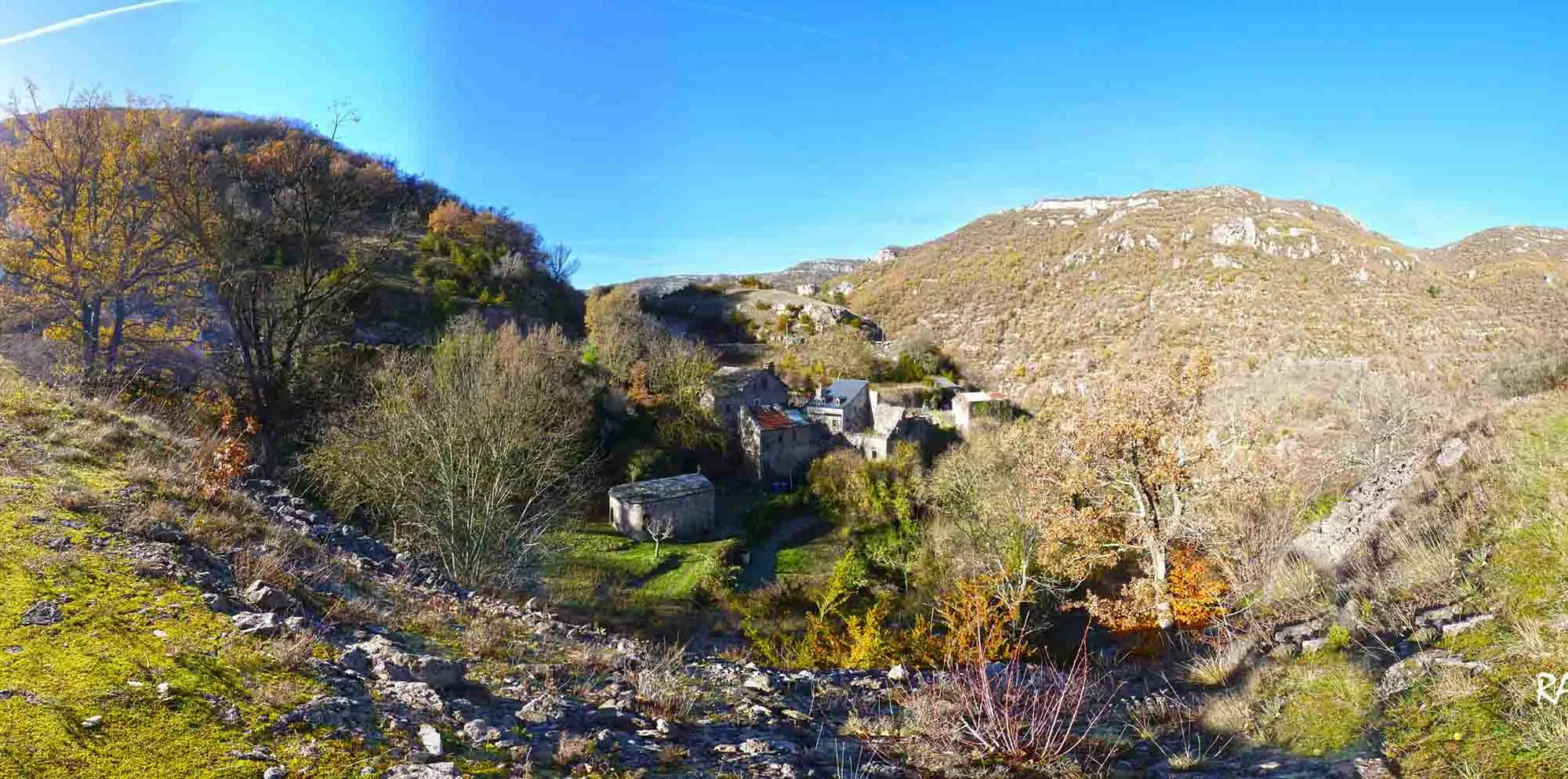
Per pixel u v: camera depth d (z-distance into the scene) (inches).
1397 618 258.4
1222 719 227.6
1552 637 199.2
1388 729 186.4
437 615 246.5
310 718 134.1
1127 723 237.9
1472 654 209.2
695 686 229.1
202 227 810.2
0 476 235.1
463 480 663.1
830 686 256.5
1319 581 375.6
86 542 197.3
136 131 872.3
